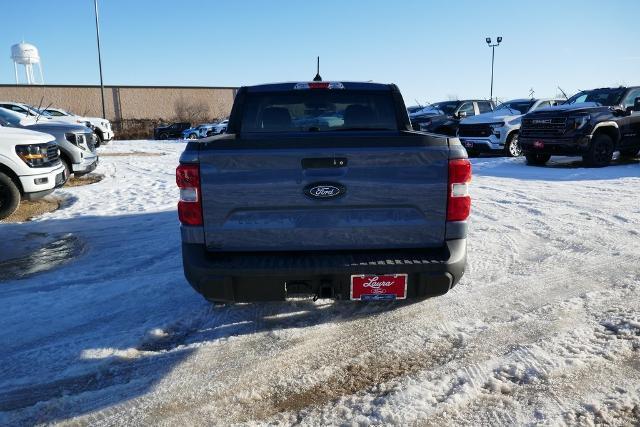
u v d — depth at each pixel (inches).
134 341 132.5
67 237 245.9
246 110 163.8
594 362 114.7
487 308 146.8
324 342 129.6
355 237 119.0
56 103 2043.6
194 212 116.4
